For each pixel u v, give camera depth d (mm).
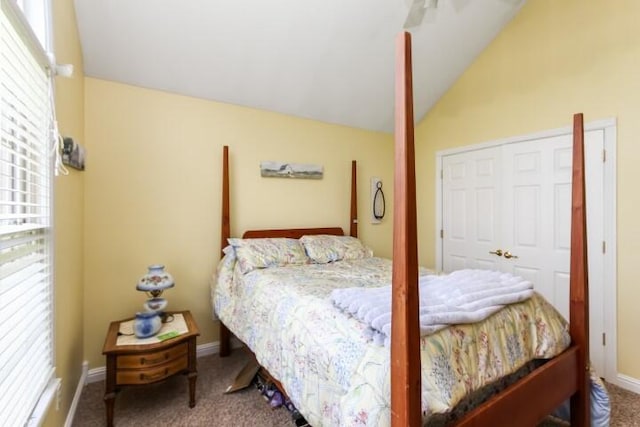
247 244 2516
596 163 2285
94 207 2209
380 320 1107
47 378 1261
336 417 1096
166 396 2006
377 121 3469
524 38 2695
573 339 1530
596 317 2275
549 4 2545
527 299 1493
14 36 939
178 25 2088
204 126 2633
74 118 1860
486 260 2982
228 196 2668
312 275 2139
